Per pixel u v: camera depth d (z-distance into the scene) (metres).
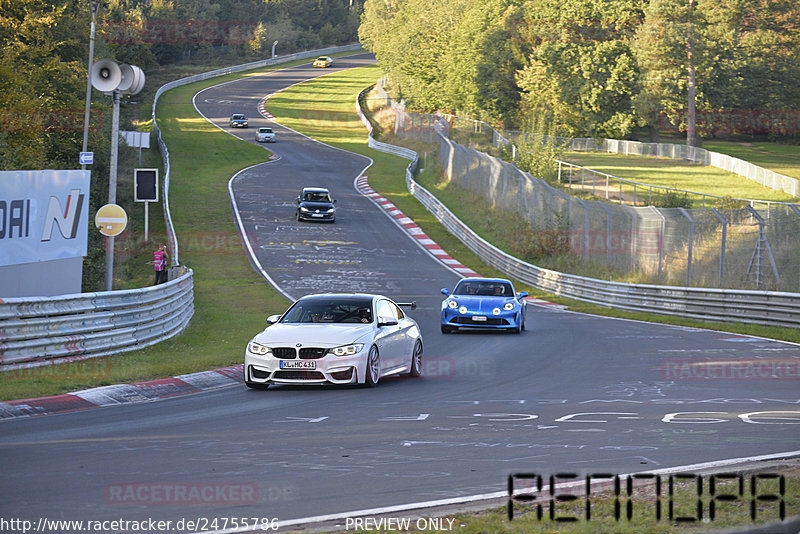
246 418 17.06
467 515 9.61
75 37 89.25
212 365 24.62
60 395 19.20
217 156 126.44
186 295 36.47
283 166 120.44
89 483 11.41
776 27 135.25
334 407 18.58
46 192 30.70
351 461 12.91
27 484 11.34
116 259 63.22
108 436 14.98
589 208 60.38
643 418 16.98
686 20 126.88
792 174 109.06
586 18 136.12
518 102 150.00
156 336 29.69
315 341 21.20
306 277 59.16
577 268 61.50
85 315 25.00
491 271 67.62
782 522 9.02
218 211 85.19
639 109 127.44
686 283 46.69
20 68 71.44
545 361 27.45
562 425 16.19
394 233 80.75
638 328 39.31
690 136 123.31
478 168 91.69
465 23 155.50
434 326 40.16
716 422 16.45
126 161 107.88
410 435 15.13
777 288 41.62
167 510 10.06
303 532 9.06
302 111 186.38
